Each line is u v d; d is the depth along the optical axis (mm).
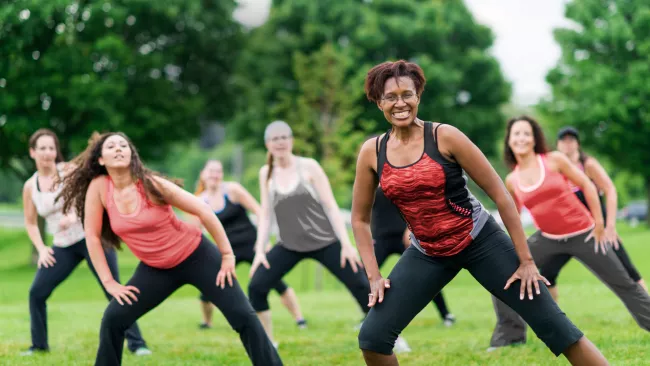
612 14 30656
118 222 4992
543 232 6652
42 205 6699
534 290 4086
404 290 4238
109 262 6621
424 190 4031
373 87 4016
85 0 23594
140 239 5012
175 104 25750
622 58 30609
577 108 31141
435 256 4270
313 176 6820
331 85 27766
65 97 22391
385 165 4109
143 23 25547
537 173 6438
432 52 31859
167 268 5094
